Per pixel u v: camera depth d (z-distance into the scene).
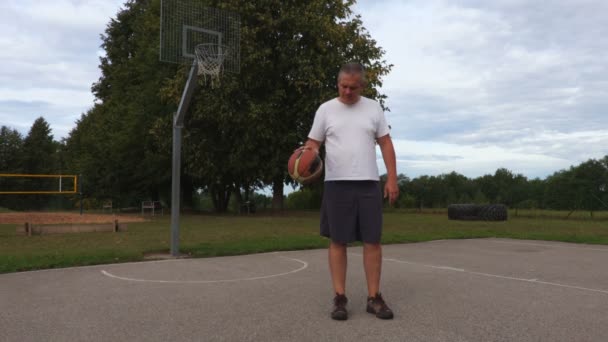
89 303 4.34
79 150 43.38
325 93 20.61
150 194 33.72
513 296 4.68
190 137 22.56
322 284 5.27
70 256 7.25
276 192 25.94
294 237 10.77
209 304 4.30
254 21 21.45
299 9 21.44
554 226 17.00
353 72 3.95
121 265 6.77
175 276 5.82
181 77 21.80
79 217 21.73
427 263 7.07
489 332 3.45
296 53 21.56
